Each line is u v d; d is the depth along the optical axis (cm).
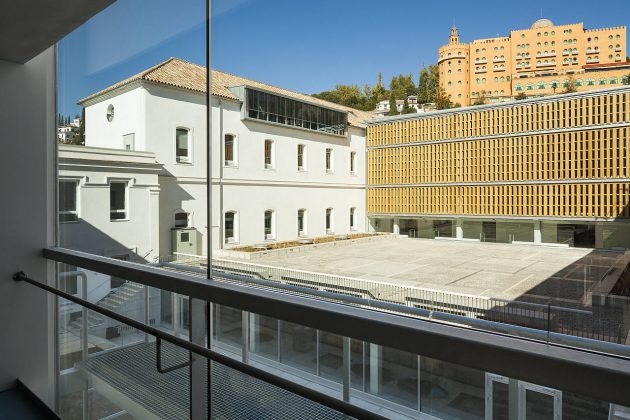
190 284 145
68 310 282
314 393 94
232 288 132
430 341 83
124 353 240
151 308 223
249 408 172
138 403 227
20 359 278
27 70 279
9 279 274
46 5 184
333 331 100
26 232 279
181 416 206
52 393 288
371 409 144
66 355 281
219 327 189
